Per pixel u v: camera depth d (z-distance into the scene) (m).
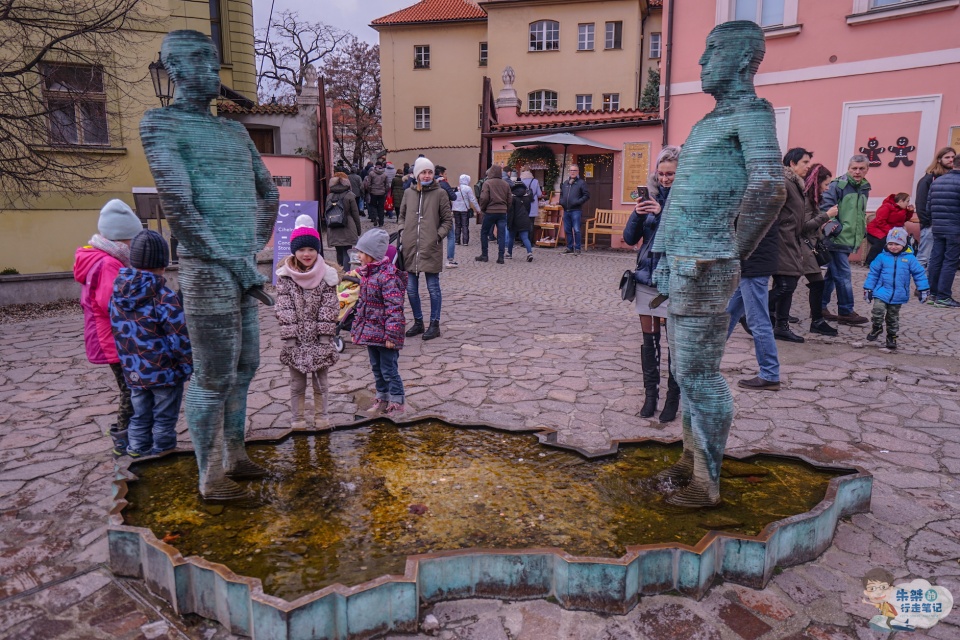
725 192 2.93
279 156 17.30
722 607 2.57
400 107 36.97
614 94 32.97
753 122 2.84
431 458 3.78
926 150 11.87
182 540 2.86
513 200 13.42
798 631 2.43
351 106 42.88
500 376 5.82
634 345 6.93
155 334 3.72
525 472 3.60
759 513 3.11
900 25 11.83
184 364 3.82
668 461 3.73
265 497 3.27
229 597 2.40
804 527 2.84
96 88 12.43
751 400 5.15
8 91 10.03
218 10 19.89
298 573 2.60
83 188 12.12
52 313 9.20
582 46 32.94
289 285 4.30
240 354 3.33
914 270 6.46
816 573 2.80
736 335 7.42
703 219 2.96
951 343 6.89
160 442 3.84
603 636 2.41
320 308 4.34
